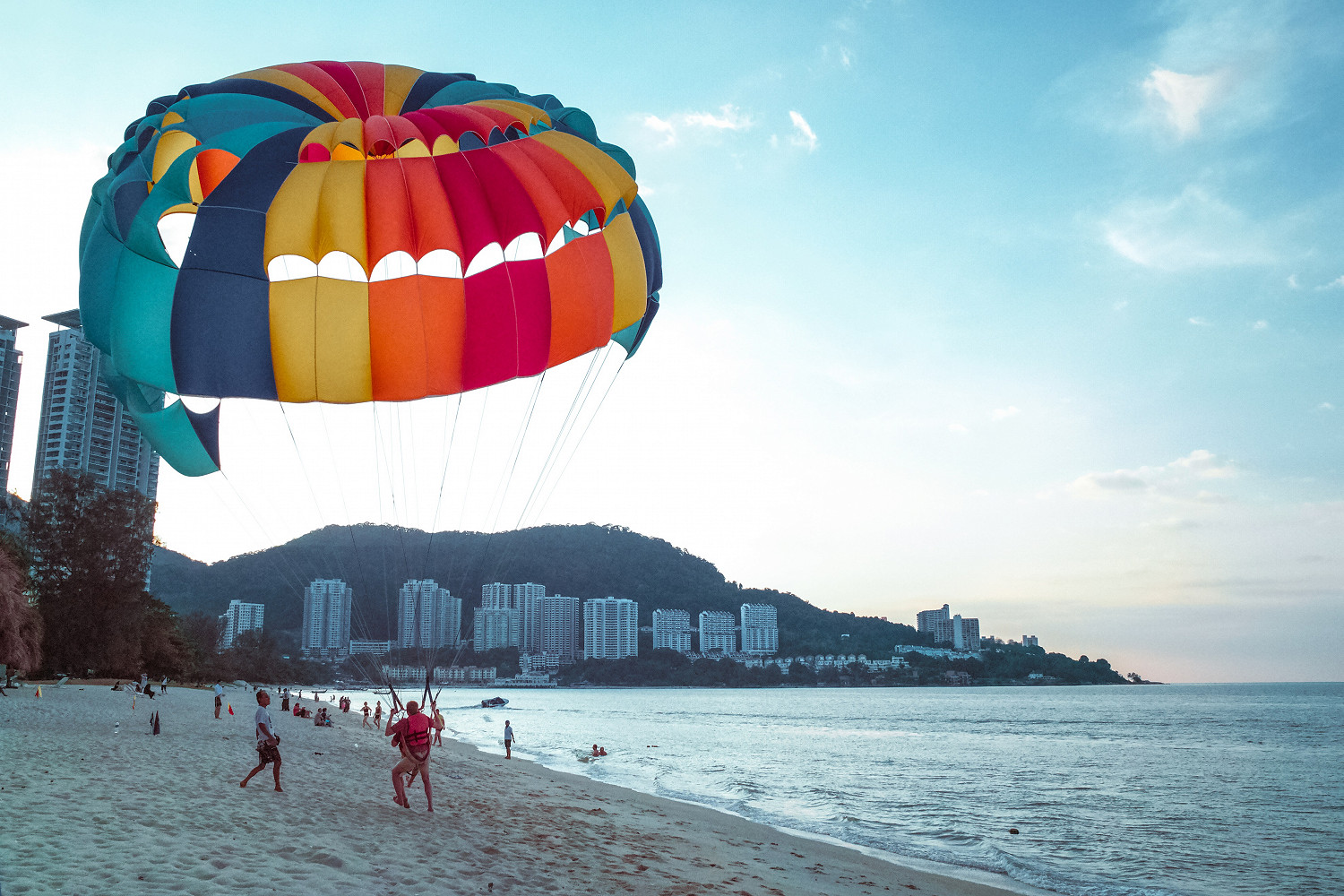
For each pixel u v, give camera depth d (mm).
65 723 24078
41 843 8359
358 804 13406
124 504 64312
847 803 30625
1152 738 73312
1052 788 37625
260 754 13617
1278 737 74250
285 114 13461
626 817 19297
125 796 11727
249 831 10102
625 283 14688
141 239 12117
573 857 12070
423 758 13492
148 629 70500
